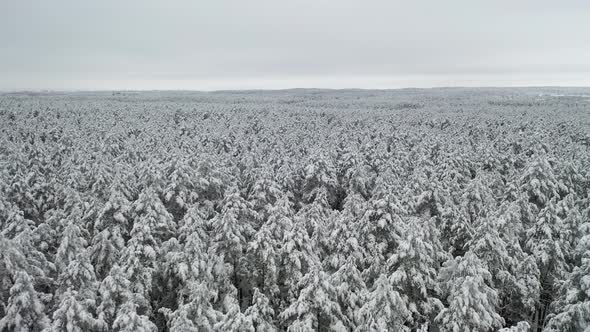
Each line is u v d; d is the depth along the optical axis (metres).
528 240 24.31
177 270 18.66
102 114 101.56
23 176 30.92
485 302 16.28
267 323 16.52
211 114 114.12
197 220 22.23
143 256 19.42
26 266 16.45
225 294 20.19
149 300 19.48
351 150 44.34
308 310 16.19
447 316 16.69
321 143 52.69
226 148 57.84
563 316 17.92
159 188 30.48
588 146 69.38
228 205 23.72
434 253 20.44
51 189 30.12
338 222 21.97
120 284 16.23
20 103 123.62
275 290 20.41
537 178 33.44
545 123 89.12
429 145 55.81
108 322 15.63
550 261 21.92
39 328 14.87
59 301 16.08
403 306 16.41
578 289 18.14
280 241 21.66
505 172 45.84
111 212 22.30
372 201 23.95
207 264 19.22
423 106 169.88
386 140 65.31
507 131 79.69
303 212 28.92
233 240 20.77
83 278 16.56
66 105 128.62
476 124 92.62
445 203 27.53
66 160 39.47
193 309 15.50
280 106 158.88
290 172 38.19
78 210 22.73
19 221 19.92
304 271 20.42
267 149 53.59
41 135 63.91
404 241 18.77
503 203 25.20
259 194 30.20
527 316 21.53
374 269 20.75
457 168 40.78
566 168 37.72
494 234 20.92
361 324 16.47
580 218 23.58
